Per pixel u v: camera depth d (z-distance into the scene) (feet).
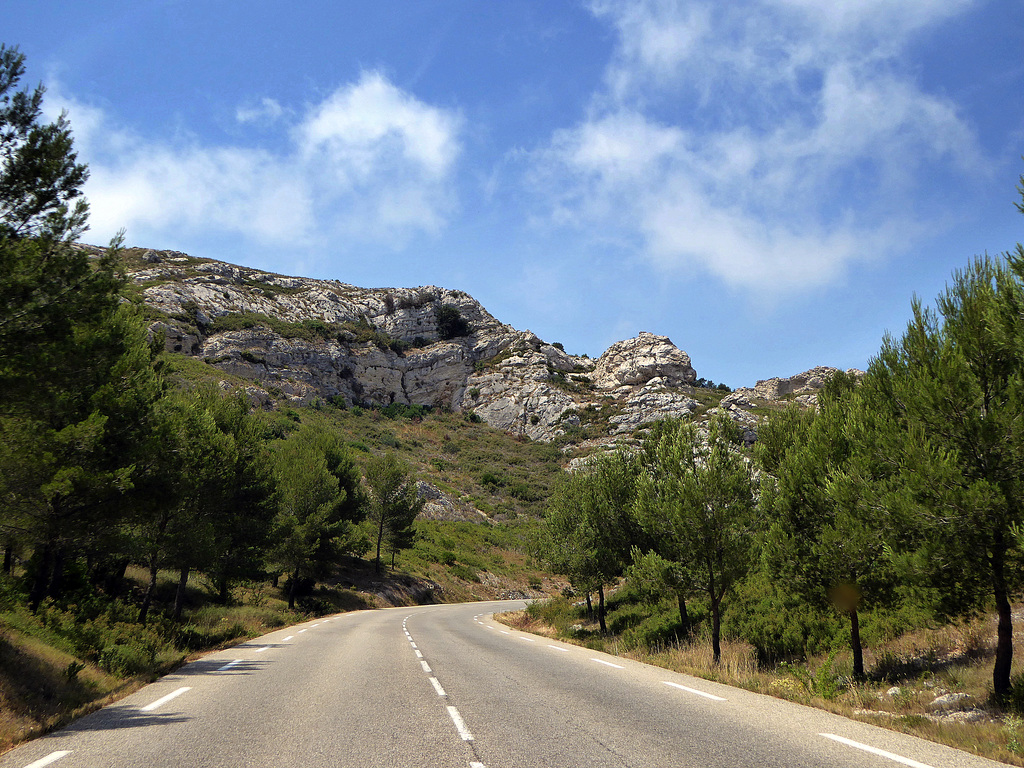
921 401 31.78
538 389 472.44
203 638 56.54
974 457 30.50
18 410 32.45
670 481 53.57
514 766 16.72
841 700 31.30
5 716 21.72
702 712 25.50
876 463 38.42
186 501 63.98
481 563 217.36
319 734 20.56
